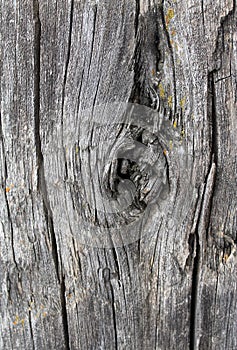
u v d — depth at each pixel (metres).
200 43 0.70
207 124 0.71
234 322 0.75
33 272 0.75
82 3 0.70
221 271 0.74
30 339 0.76
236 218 0.73
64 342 0.75
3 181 0.73
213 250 0.73
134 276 0.74
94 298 0.74
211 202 0.73
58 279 0.74
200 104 0.71
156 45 0.71
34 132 0.72
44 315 0.75
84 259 0.74
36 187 0.73
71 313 0.75
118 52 0.71
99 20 0.70
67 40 0.71
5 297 0.75
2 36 0.71
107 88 0.71
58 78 0.71
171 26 0.70
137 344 0.75
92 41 0.71
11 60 0.71
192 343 0.75
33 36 0.71
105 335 0.75
